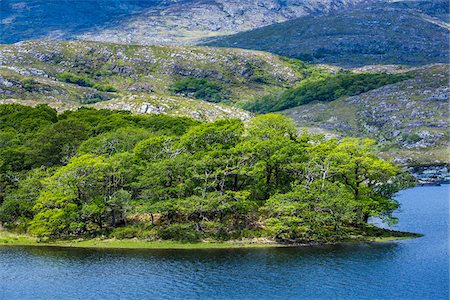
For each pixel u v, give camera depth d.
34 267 89.00
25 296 74.38
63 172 114.81
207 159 112.44
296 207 103.25
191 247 101.94
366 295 73.25
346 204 104.50
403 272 83.50
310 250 98.75
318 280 79.88
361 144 121.44
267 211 114.88
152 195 110.12
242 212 111.25
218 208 104.94
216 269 86.31
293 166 113.56
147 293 75.06
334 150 116.75
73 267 88.69
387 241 107.00
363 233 112.81
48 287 78.19
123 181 119.31
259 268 86.56
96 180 115.50
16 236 113.88
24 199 120.69
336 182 111.88
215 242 104.81
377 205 111.12
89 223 119.69
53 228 108.69
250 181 119.81
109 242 106.88
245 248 100.81
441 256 93.38
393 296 72.38
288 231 106.69
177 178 114.00
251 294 74.19
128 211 114.06
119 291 76.25
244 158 113.94
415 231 119.62
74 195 112.88
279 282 79.31
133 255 96.19
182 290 76.31
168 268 87.38
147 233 108.38
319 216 104.06
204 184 109.69
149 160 122.75
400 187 117.44
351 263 89.00
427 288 75.88
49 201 111.31
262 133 124.12
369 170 113.38
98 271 86.25
